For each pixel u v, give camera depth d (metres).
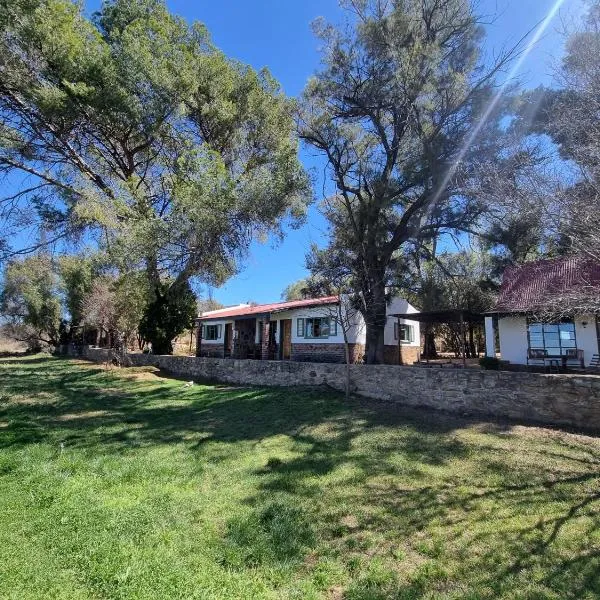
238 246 16.55
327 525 4.43
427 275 18.44
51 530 4.24
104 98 15.80
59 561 3.69
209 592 3.32
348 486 5.47
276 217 17.17
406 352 24.41
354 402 10.84
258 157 20.41
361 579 3.52
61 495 5.12
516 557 3.74
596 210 4.47
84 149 18.34
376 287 16.53
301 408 10.39
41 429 8.63
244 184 15.84
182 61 17.47
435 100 14.38
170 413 10.62
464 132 13.44
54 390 14.64
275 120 19.61
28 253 18.22
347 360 11.84
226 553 3.88
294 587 3.44
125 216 16.36
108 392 14.24
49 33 14.57
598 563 3.59
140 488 5.46
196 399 12.60
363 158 17.14
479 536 4.11
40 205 17.59
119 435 8.27
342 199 18.53
